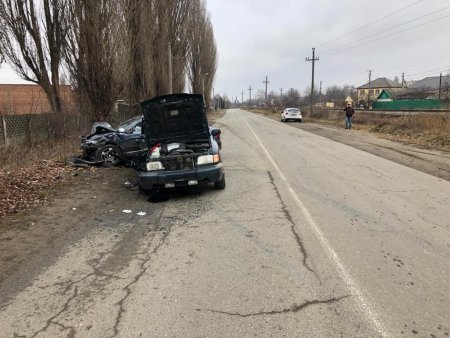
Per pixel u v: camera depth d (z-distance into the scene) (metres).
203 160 8.50
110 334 3.39
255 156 14.40
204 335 3.33
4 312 3.82
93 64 17.20
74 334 3.41
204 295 4.03
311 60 53.12
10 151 12.59
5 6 15.84
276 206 7.39
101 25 16.98
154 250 5.35
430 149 16.17
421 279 4.28
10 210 7.39
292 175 10.52
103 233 6.14
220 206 7.54
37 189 9.08
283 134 24.44
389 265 4.66
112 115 19.34
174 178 8.22
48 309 3.86
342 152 15.27
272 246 5.34
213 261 4.89
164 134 9.55
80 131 17.97
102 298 4.04
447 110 36.16
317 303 3.81
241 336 3.30
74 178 10.53
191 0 40.03
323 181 9.66
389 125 25.00
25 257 5.20
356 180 9.77
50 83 17.38
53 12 16.62
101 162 12.20
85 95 17.75
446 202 7.54
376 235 5.70
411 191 8.51
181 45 32.09
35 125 15.29
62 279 4.52
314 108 56.59
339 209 7.11
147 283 4.34
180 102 9.11
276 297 3.95
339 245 5.32
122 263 4.94
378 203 7.50
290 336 3.28
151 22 24.16
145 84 23.88
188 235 5.91
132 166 12.05
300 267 4.64
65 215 7.13
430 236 5.64
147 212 7.33
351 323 3.46
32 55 16.72
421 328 3.37
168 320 3.58
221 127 33.00
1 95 36.06
